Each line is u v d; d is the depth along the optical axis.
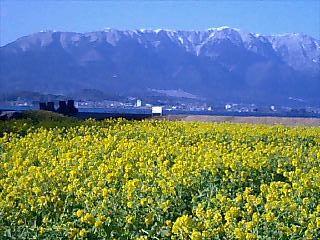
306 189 11.77
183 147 17.33
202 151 16.27
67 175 12.85
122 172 13.32
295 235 9.34
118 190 11.59
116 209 10.11
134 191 10.89
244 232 9.16
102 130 22.94
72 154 15.05
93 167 13.44
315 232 9.50
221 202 10.73
